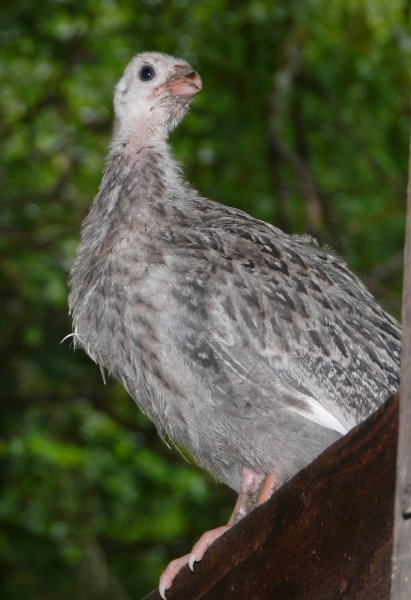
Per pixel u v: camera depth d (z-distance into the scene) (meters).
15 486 16.25
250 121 16.78
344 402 6.87
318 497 4.58
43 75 18.39
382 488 4.27
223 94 16.91
